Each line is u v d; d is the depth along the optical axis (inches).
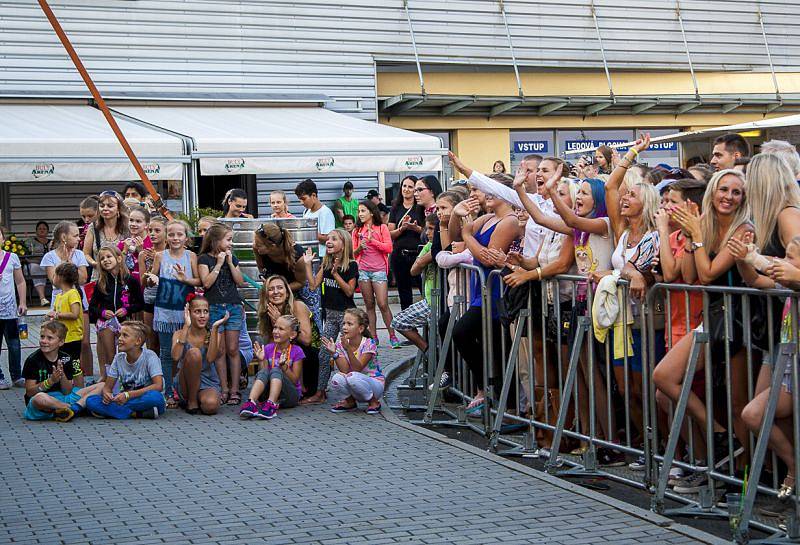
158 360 385.4
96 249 464.4
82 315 430.9
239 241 449.7
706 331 249.1
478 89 1011.3
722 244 248.5
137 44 878.4
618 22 1047.0
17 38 837.8
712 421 248.5
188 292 403.5
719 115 1091.9
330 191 925.8
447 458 311.4
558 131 1040.8
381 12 960.9
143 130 741.3
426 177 544.1
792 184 241.1
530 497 266.1
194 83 898.7
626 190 294.4
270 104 902.4
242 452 323.9
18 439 348.8
